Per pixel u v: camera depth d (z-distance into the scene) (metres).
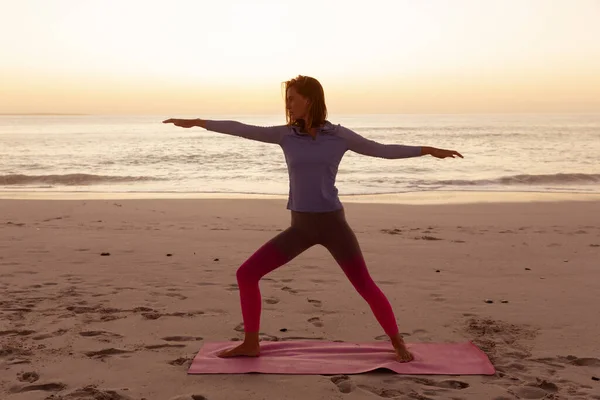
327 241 3.72
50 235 9.65
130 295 5.70
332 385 3.46
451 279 6.59
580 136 66.31
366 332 4.62
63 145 48.88
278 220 12.20
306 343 4.25
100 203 15.05
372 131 91.25
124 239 9.28
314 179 3.58
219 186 21.94
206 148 44.88
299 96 3.50
